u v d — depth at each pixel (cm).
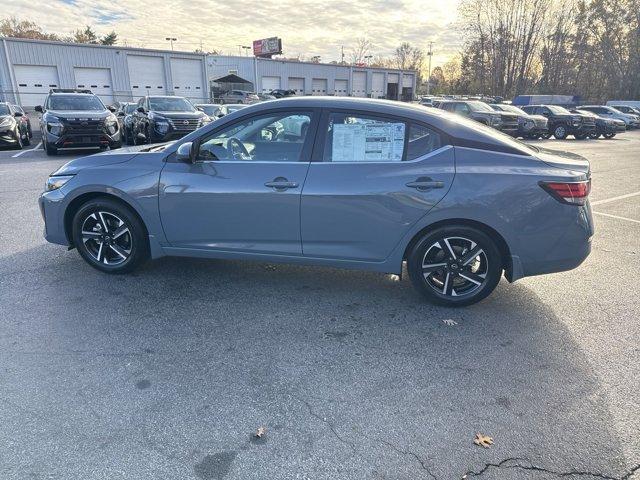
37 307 375
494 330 354
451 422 253
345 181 365
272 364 305
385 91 6019
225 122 390
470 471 220
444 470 221
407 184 357
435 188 353
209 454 228
